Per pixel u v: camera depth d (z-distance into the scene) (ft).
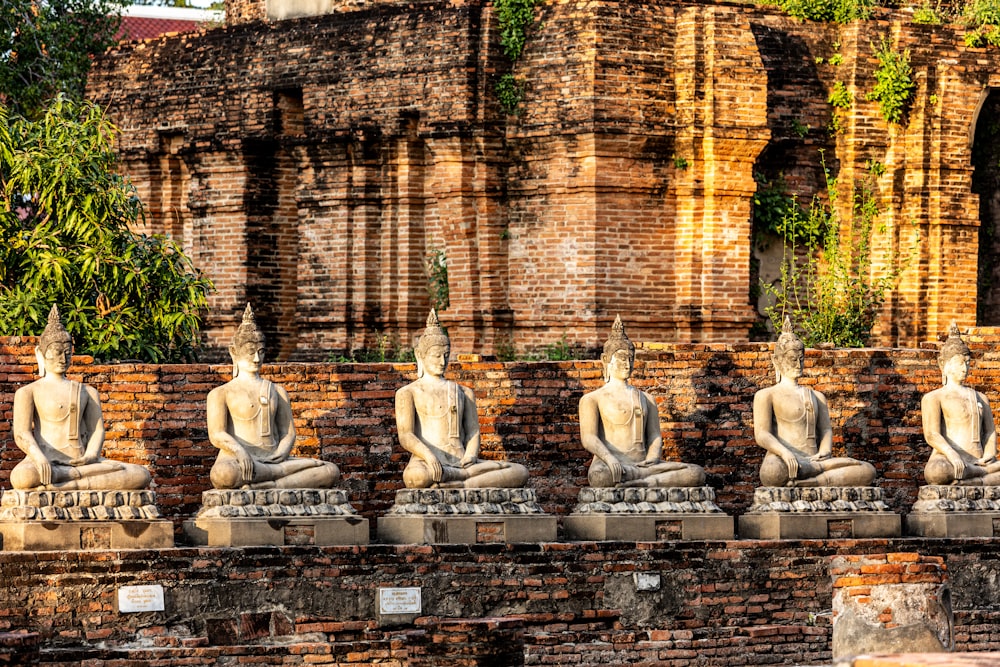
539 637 86.53
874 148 130.31
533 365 95.81
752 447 98.94
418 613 85.15
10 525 80.59
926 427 96.99
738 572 89.66
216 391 86.33
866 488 93.35
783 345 94.43
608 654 87.25
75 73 147.64
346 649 83.25
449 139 124.98
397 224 130.11
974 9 132.98
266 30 133.39
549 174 124.57
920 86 129.49
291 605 83.30
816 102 128.98
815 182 129.59
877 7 132.46
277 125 132.87
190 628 81.56
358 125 128.67
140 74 138.51
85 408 83.71
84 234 110.42
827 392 100.53
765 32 127.34
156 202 139.44
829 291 127.34
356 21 129.59
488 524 87.25
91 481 82.07
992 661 57.57
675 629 88.53
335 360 130.52
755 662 89.10
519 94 124.88
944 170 130.00
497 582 86.43
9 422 88.28
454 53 124.67
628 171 123.54
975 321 131.64
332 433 92.84
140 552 80.84
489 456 95.14
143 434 90.27
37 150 110.22
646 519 89.56
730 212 124.67
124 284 110.22
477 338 125.90
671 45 124.06
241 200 133.28
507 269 126.41
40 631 79.46
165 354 113.29
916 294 130.00
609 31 122.31
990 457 96.63
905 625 81.51
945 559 92.89
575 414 95.96
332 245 131.23
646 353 97.86
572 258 123.65
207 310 133.90
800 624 90.17
